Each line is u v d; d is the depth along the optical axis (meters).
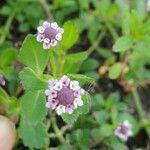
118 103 0.09
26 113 0.06
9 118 0.08
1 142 0.07
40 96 0.06
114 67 0.09
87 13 0.09
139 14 0.09
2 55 0.08
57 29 0.06
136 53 0.09
